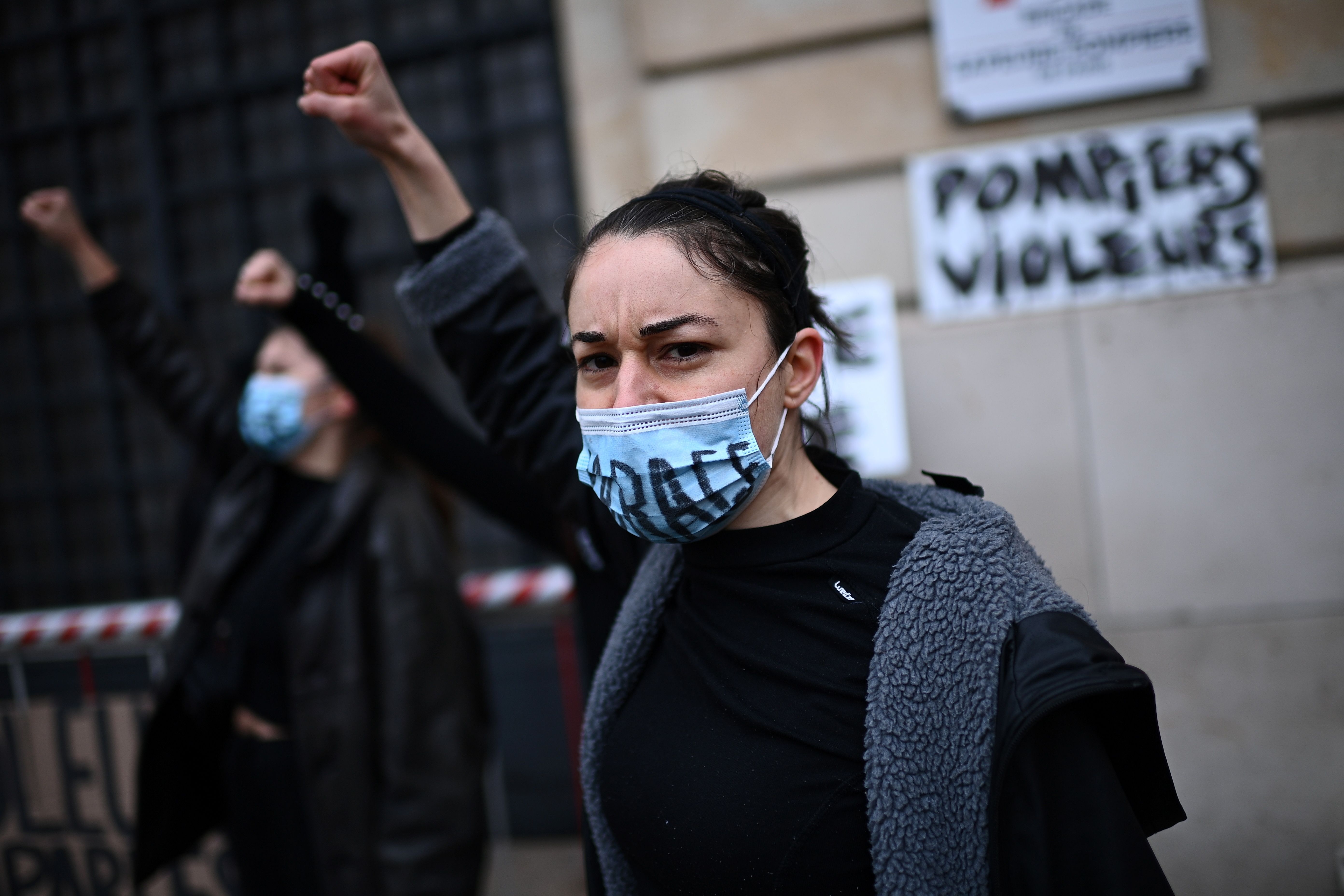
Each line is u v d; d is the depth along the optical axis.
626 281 1.00
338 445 2.39
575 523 1.46
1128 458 2.68
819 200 2.87
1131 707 0.89
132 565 4.36
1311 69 2.55
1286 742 2.60
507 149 3.94
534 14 3.75
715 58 2.88
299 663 2.11
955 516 1.00
